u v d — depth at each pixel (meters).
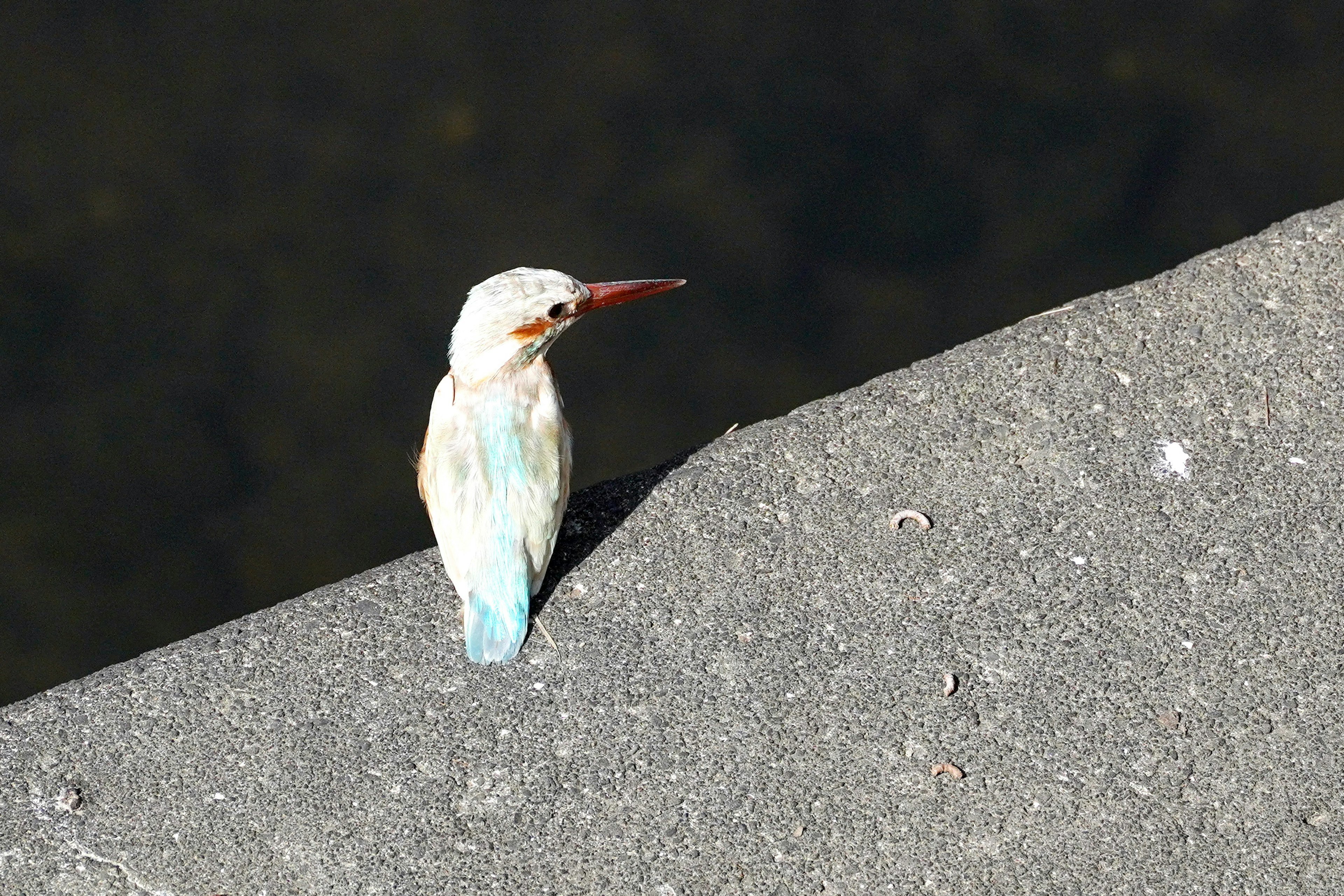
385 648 8.73
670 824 7.93
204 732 8.38
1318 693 8.24
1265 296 10.01
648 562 9.05
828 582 8.88
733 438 9.67
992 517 9.09
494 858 7.85
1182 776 7.96
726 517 9.23
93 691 8.56
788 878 7.70
